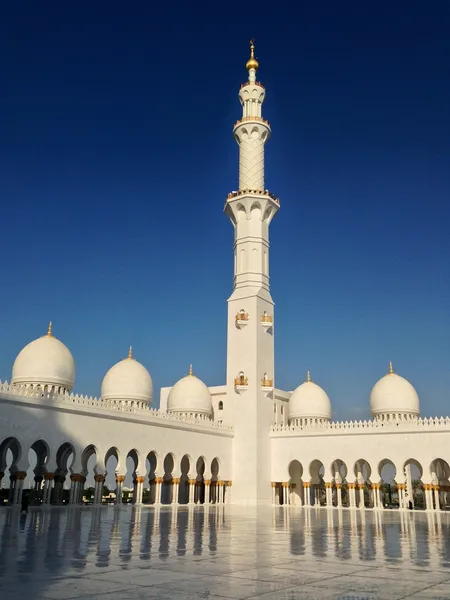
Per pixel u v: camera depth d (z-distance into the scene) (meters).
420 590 10.32
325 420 72.81
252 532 23.47
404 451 58.94
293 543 18.78
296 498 71.56
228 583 10.85
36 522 26.64
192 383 69.81
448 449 56.78
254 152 72.56
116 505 50.47
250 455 64.81
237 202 71.31
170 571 12.20
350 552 16.27
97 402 50.19
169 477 63.84
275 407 76.31
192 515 36.62
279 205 73.00
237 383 66.69
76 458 47.69
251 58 75.19
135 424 54.00
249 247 70.88
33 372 53.50
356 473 64.69
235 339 69.12
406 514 45.44
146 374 63.97
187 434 60.09
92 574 11.62
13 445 54.56
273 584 10.81
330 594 9.88
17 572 11.68
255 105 73.75
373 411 68.19
